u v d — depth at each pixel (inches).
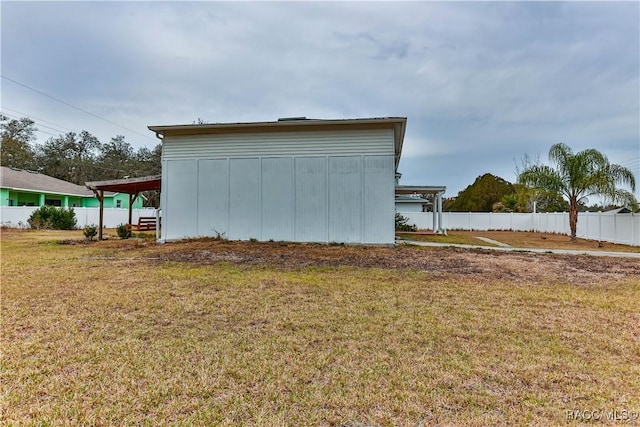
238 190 462.9
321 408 88.3
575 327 150.5
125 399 92.1
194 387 98.3
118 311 168.9
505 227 933.8
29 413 85.3
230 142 464.1
